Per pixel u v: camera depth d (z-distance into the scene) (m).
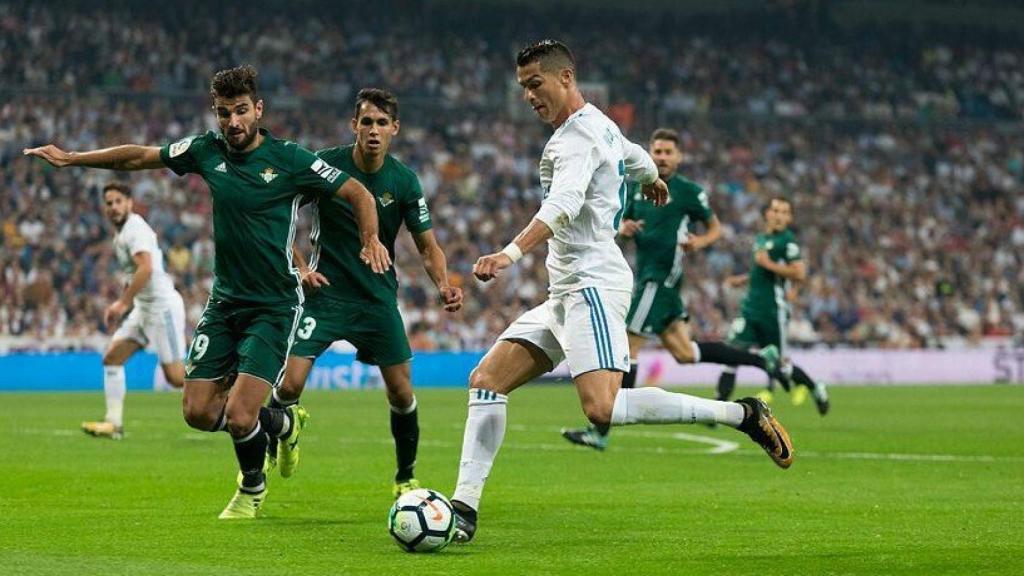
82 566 14.02
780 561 14.66
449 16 98.31
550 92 16.22
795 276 38.88
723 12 105.75
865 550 15.48
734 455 29.42
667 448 31.30
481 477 16.36
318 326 20.23
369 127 19.84
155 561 14.42
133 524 17.53
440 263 20.67
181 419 40.72
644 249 32.22
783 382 39.75
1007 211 94.12
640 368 71.06
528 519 18.42
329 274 20.41
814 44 105.69
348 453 29.34
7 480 23.23
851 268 85.19
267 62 89.69
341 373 67.38
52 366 63.34
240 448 17.95
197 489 21.92
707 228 32.50
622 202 16.77
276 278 17.89
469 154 86.31
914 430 37.69
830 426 39.41
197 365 18.12
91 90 79.25
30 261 69.38
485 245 80.38
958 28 109.75
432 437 34.50
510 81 95.25
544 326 16.81
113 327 67.25
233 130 17.25
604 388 16.36
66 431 35.53
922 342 82.00
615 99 95.50
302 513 18.89
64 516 18.34
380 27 95.75
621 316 16.59
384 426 38.09
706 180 89.69
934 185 94.31
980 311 86.12
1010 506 20.06
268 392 17.88
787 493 21.88
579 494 21.67
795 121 95.44
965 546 15.80
